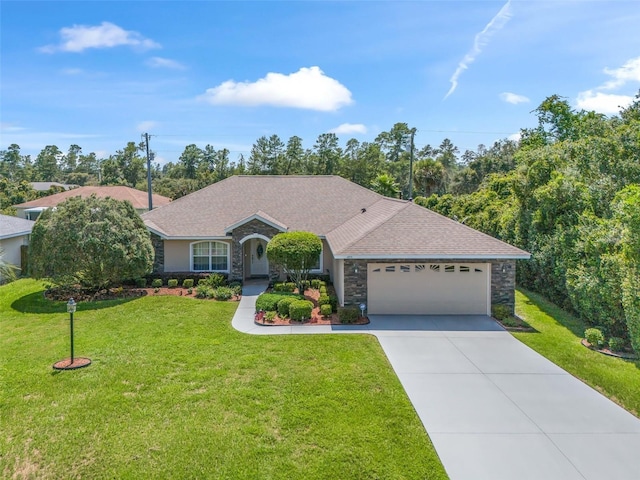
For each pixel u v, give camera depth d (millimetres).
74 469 7152
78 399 9570
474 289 17469
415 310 17484
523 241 22484
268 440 7945
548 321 16766
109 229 18781
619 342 13031
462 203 35156
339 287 19219
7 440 7980
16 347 13047
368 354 12602
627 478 7023
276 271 23047
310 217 25219
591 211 17359
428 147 85500
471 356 12734
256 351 12781
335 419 8703
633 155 18062
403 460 7383
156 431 8266
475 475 7062
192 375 10891
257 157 79062
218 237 23219
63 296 19734
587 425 8758
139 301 18797
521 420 8930
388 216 19344
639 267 12195
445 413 9172
